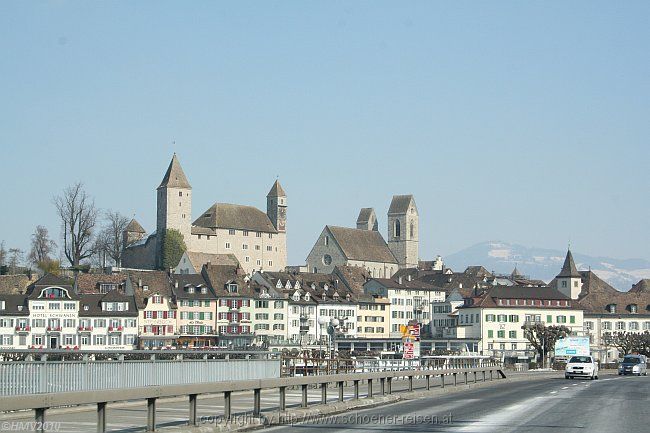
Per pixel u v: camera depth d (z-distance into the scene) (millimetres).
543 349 179125
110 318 178875
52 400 21453
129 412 37062
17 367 31578
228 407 30812
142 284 192125
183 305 193375
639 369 114688
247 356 60406
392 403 46406
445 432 30438
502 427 32438
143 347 176750
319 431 30688
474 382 70375
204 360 45656
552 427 32562
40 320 172875
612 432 30812
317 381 38312
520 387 68688
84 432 27984
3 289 196500
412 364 74375
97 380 36000
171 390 27016
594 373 92188
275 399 47688
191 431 28031
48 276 178125
